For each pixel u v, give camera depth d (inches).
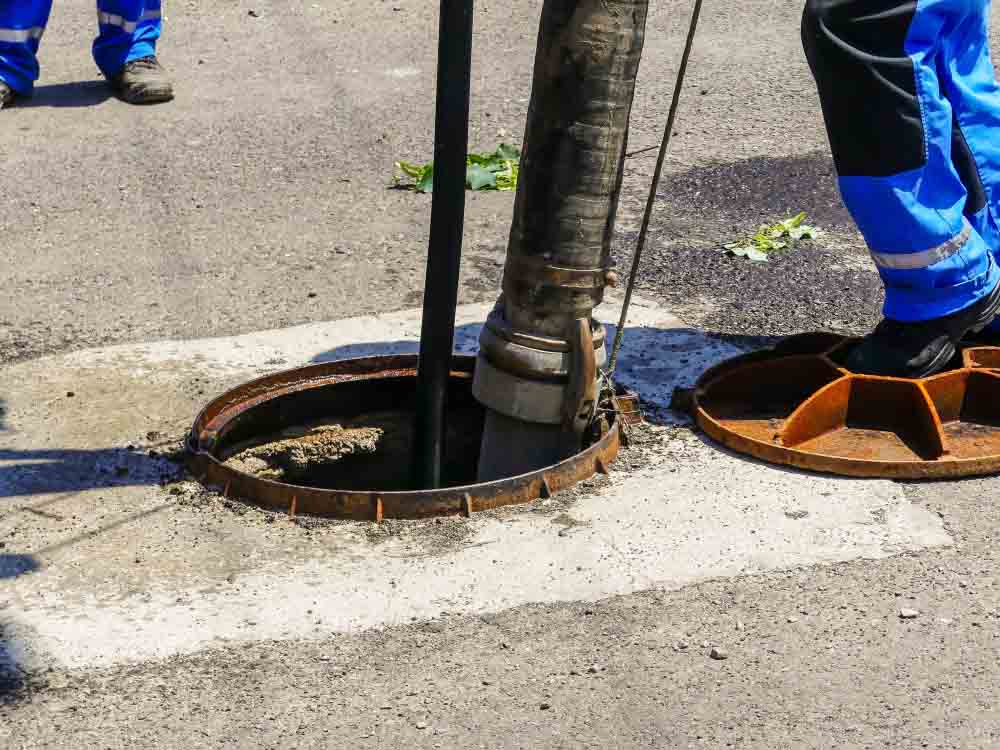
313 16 398.0
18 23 317.4
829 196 255.0
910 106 150.6
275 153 287.3
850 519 144.0
